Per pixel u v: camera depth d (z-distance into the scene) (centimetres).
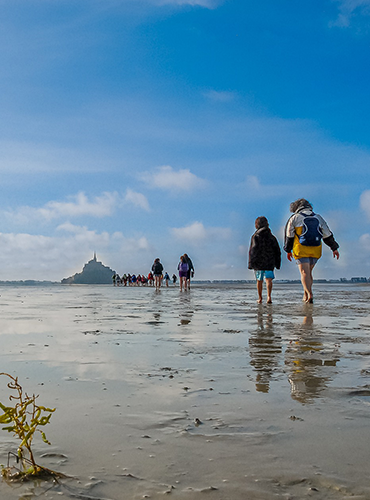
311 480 138
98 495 129
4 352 372
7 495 129
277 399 229
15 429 149
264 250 1020
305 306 924
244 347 397
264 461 151
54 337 466
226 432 180
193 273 2405
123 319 669
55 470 145
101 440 172
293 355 358
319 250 971
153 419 197
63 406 218
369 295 1465
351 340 438
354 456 156
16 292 2242
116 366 315
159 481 138
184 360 338
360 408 212
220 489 133
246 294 1733
